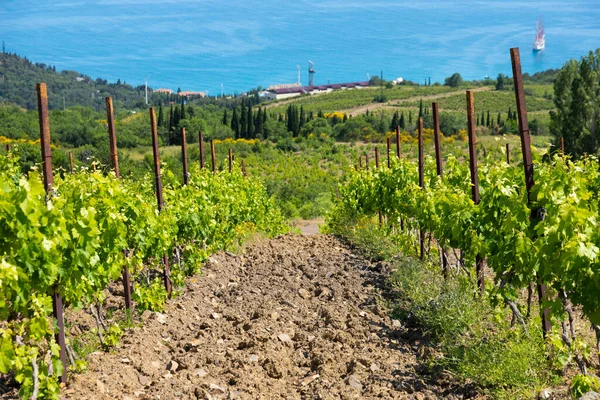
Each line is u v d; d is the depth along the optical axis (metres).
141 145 79.00
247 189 18.61
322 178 58.53
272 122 101.94
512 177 7.62
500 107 145.62
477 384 5.96
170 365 6.56
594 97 43.28
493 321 6.95
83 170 7.69
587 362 6.18
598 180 8.98
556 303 5.93
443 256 9.73
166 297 9.49
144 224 8.50
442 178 10.58
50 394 5.25
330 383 6.13
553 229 5.77
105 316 8.31
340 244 15.72
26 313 5.29
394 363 6.68
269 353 6.94
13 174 12.09
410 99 178.50
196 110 107.06
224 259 13.17
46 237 5.26
